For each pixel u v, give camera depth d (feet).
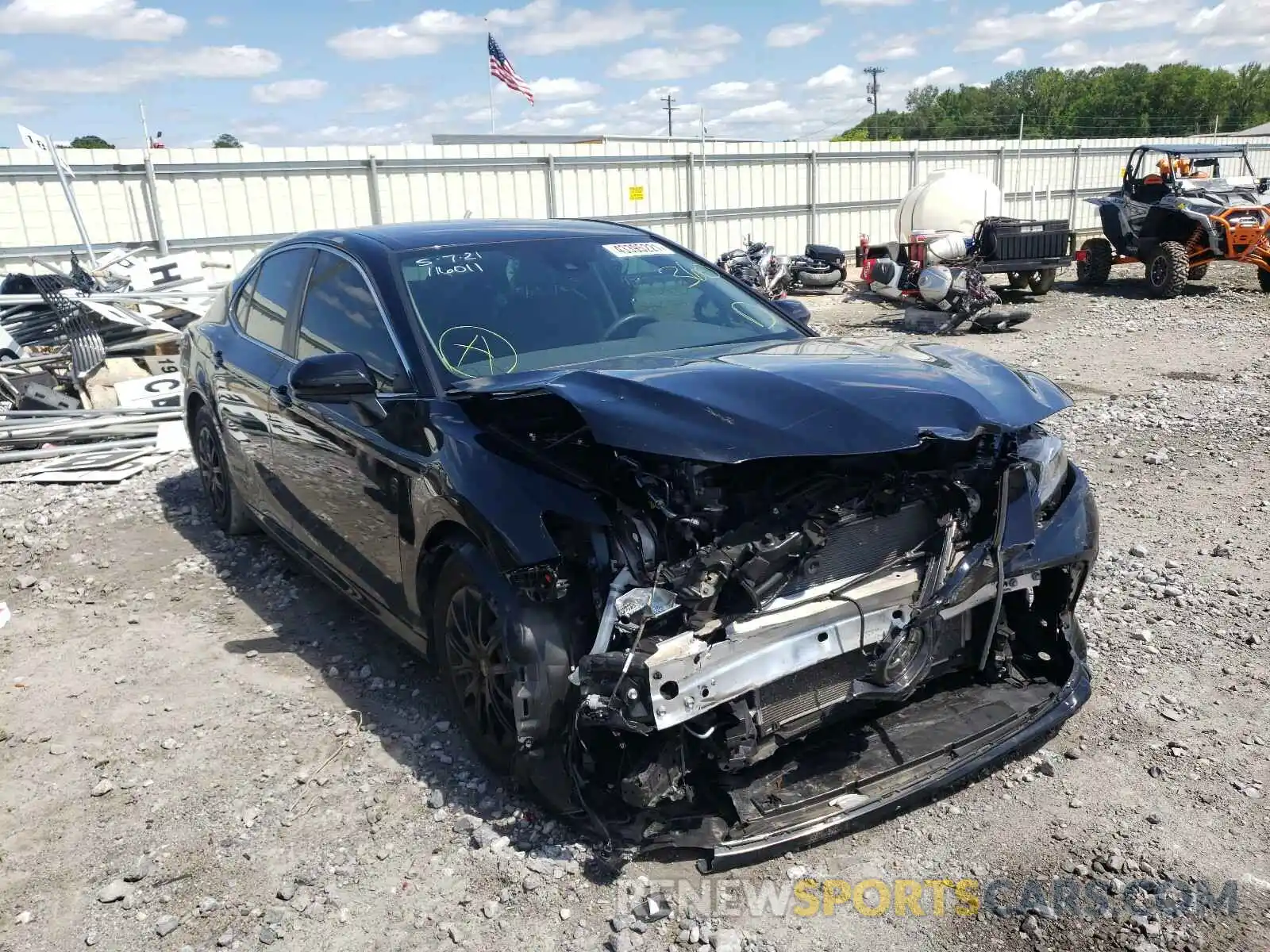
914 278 51.78
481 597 10.29
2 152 48.60
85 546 19.49
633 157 70.64
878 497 9.83
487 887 9.45
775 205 79.82
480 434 10.63
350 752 11.84
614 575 9.45
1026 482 10.50
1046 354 39.06
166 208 53.98
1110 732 11.62
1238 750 11.21
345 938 8.91
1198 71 321.32
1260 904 8.88
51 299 32.12
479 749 11.03
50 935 9.12
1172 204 55.01
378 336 12.62
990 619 10.69
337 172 59.31
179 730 12.53
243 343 16.69
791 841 9.29
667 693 8.62
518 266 13.55
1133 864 9.41
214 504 19.79
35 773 11.75
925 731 10.75
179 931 9.11
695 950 8.58
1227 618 14.47
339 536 13.44
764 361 10.91
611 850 9.68
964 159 90.94
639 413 9.34
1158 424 26.23
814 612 9.27
